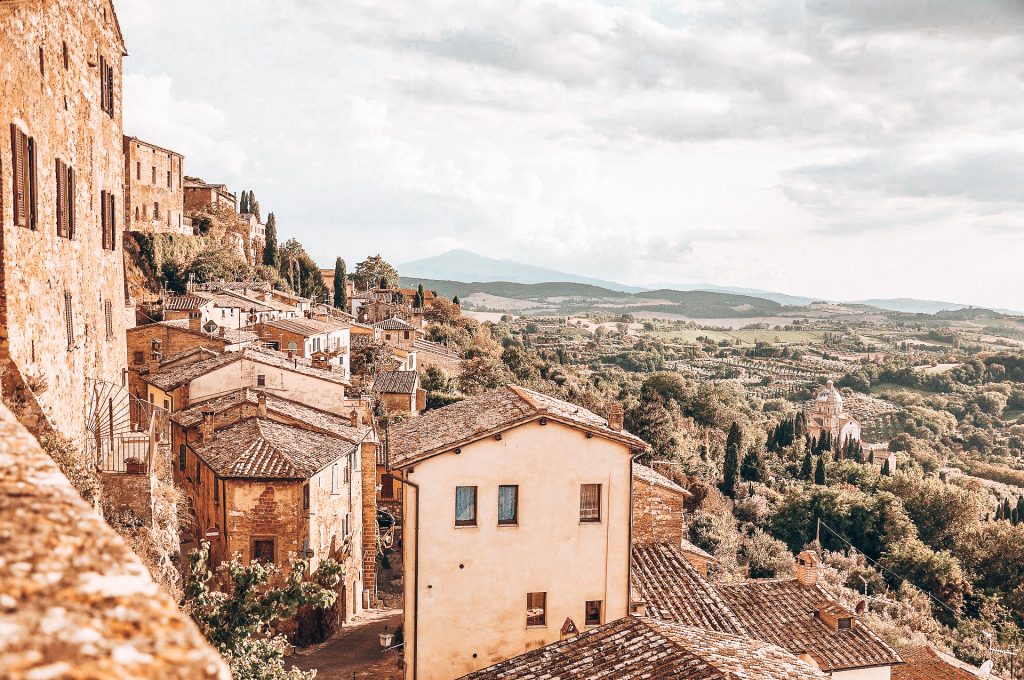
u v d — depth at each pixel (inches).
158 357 2100.1
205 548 751.7
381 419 2933.1
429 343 4896.7
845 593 2123.5
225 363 1822.1
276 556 1334.9
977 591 2977.4
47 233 792.9
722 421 4943.4
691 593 1107.9
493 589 930.7
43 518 186.5
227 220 4874.5
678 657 703.7
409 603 915.4
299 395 1887.3
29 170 730.8
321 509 1411.2
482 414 1006.4
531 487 936.3
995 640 2410.2
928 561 2920.8
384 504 2133.4
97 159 1107.3
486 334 6638.8
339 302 5812.0
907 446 6643.7
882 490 3838.6
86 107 1028.5
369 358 3821.4
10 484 200.5
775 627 1178.0
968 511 3646.7
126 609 160.6
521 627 939.3
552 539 944.9
